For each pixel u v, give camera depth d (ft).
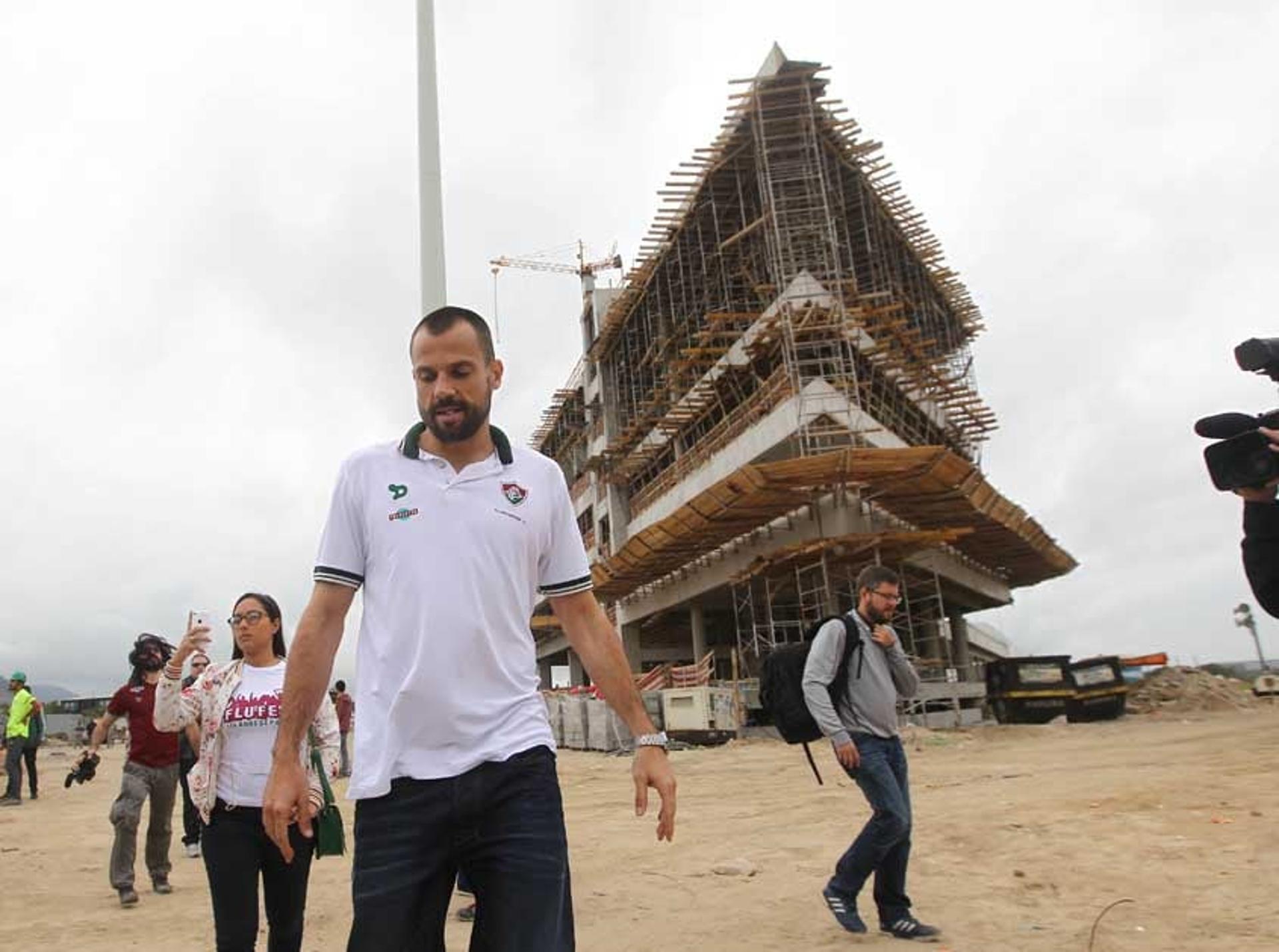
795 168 105.29
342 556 8.57
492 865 7.71
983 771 45.75
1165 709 100.63
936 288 130.82
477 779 7.75
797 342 100.01
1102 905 18.98
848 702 17.97
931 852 25.34
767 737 79.82
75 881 27.99
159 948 19.66
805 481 83.25
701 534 97.19
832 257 103.55
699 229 120.47
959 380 125.18
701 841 29.66
